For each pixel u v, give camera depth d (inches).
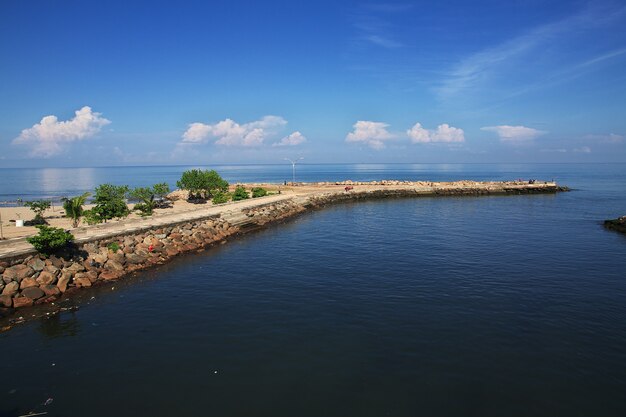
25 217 2337.6
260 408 538.3
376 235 1771.7
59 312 875.4
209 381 600.7
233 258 1362.0
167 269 1227.9
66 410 538.9
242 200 2620.6
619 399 565.0
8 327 796.6
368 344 713.0
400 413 529.3
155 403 551.2
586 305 906.7
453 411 534.9
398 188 4173.2
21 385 597.6
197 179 3225.9
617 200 3412.9
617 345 719.1
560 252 1425.9
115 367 643.5
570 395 572.4
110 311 879.7
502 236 1734.7
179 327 790.5
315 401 553.0
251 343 719.1
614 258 1339.8
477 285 1042.1
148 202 2436.0
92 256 1170.6
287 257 1363.2
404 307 886.4
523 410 539.5
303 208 2778.1
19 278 954.7
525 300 935.0
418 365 645.3
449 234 1786.4
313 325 792.3
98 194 2091.5
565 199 3540.8
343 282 1069.8
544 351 694.5
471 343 719.7
